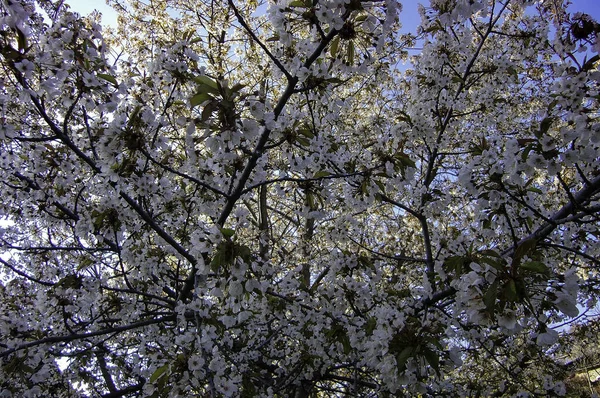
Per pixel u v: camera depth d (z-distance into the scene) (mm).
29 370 3887
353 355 5117
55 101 3973
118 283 5148
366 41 3277
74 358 5133
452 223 7688
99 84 3236
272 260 7199
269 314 5078
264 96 3461
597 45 2855
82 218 3959
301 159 4164
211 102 2861
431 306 4766
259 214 8930
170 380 3260
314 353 4918
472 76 6371
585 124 2816
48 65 3014
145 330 4750
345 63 3494
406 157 4180
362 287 4457
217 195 4777
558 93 2969
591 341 6844
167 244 4641
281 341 5887
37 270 5160
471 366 6949
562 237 4562
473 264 2693
